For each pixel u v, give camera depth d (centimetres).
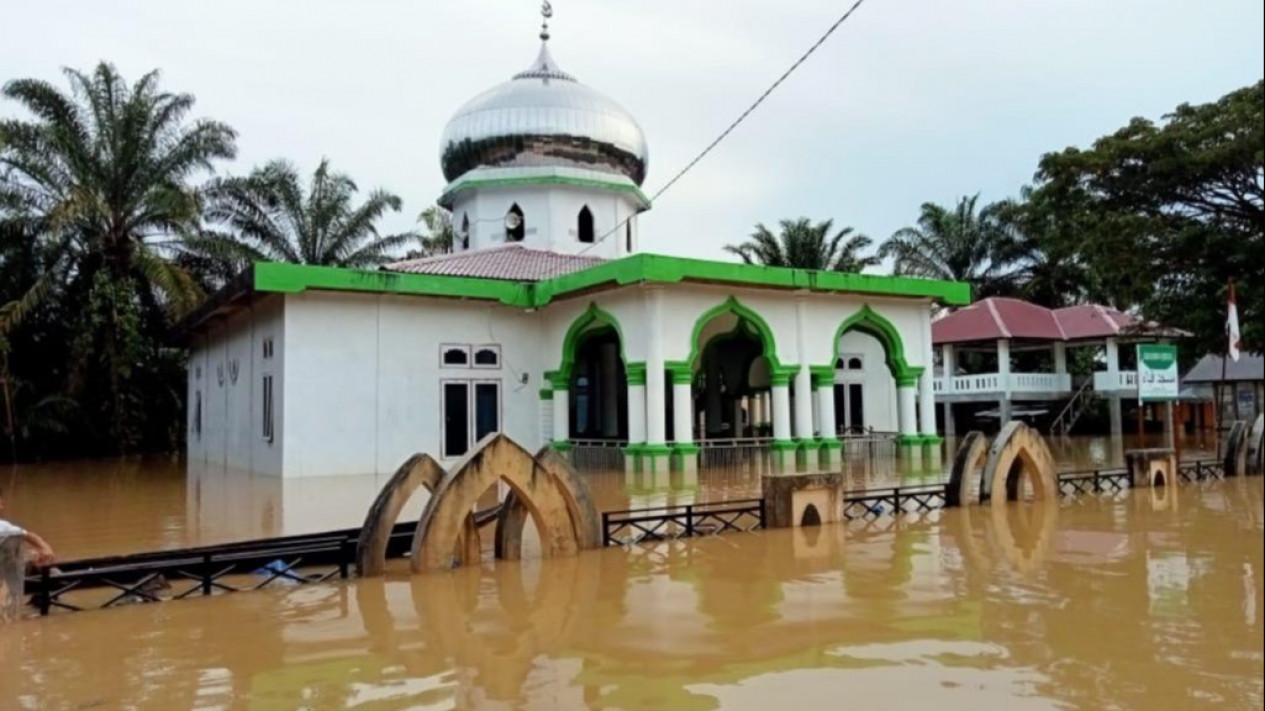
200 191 2914
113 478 1848
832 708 450
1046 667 513
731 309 1831
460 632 603
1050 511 1122
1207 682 484
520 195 2398
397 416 1825
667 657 539
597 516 892
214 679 515
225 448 2205
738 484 1525
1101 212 1981
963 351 3919
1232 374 3003
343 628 618
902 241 4338
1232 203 1862
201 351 2564
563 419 1955
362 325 1798
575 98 2431
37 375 2631
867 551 870
